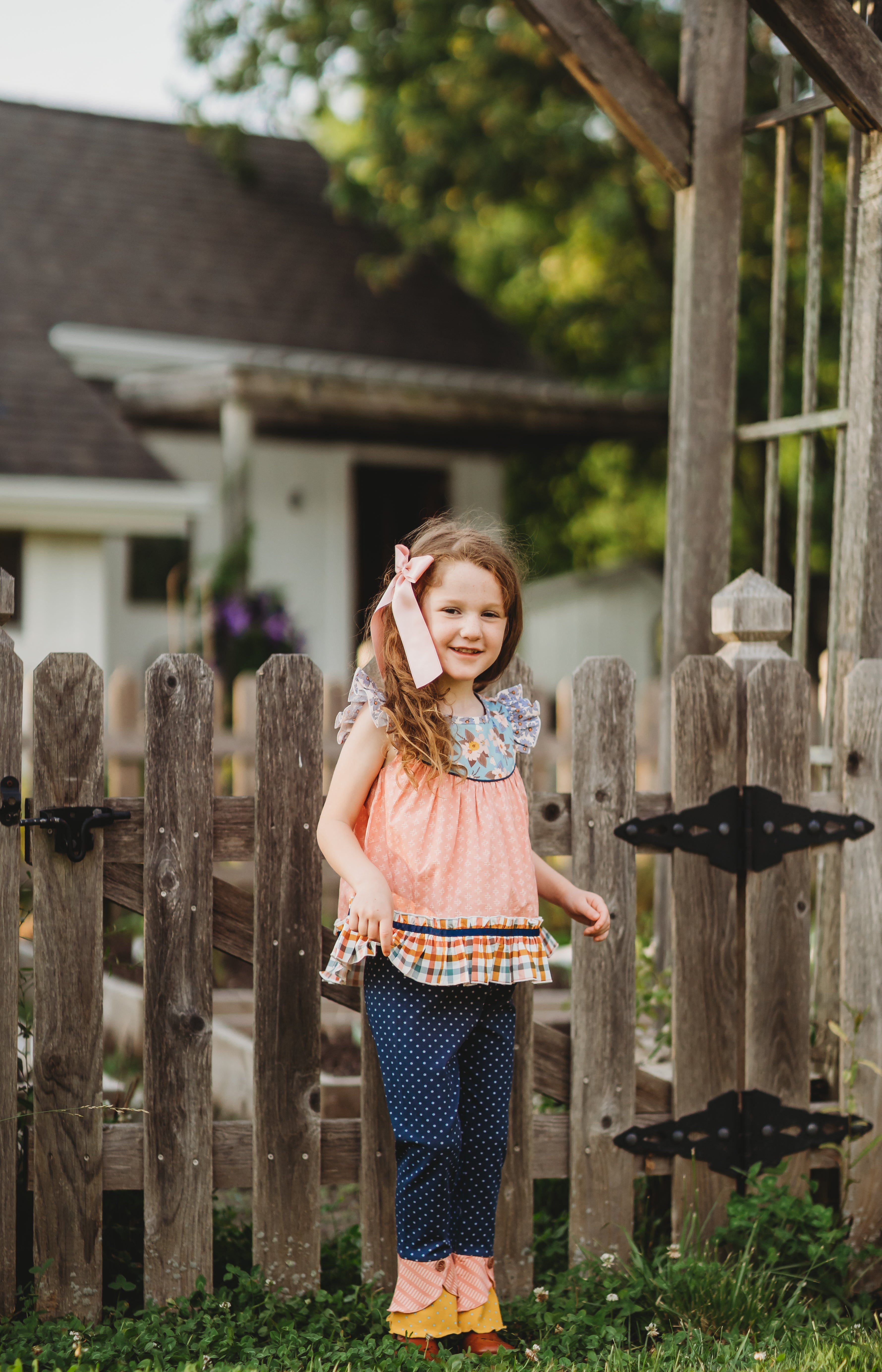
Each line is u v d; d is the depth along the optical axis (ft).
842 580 11.61
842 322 12.28
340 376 33.71
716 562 13.53
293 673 9.48
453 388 35.29
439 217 44.24
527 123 42.22
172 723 9.32
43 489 31.53
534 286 62.08
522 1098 10.00
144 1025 9.31
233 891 9.59
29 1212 9.52
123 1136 9.34
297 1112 9.53
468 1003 8.59
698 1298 9.38
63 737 9.14
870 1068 10.63
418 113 42.29
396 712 8.54
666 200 46.62
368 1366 8.38
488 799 8.59
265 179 47.55
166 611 38.73
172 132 47.57
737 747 10.42
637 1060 12.00
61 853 9.14
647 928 14.73
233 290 42.09
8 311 37.47
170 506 33.17
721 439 13.51
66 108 46.16
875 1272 10.37
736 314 13.51
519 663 9.92
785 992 10.48
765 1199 10.06
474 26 41.60
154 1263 9.30
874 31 11.63
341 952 8.55
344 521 42.01
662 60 37.50
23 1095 9.50
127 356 37.83
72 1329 8.87
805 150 34.76
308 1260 9.55
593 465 61.57
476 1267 8.82
